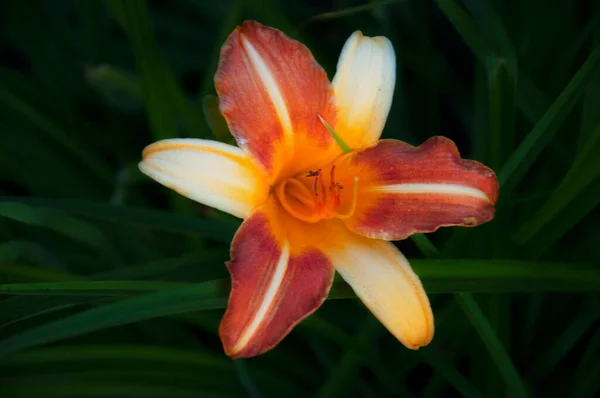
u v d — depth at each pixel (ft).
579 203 1.83
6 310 1.72
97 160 2.21
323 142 1.74
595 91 1.90
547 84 2.07
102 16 2.25
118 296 1.74
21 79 2.28
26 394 1.88
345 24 2.33
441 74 2.25
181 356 1.93
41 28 2.34
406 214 1.72
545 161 2.08
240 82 1.68
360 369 2.06
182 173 1.65
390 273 1.70
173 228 1.86
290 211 1.73
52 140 2.21
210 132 1.99
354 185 1.71
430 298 1.93
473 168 1.72
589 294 1.97
